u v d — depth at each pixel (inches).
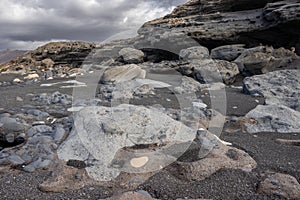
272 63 442.3
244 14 729.0
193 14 851.4
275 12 592.7
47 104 251.9
